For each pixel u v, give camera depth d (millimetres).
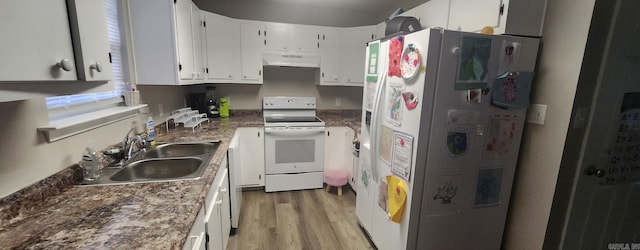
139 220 869
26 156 971
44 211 928
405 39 1481
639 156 1467
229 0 3029
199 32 2457
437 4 1930
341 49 3100
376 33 2969
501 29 1404
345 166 3037
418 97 1378
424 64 1323
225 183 1789
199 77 2449
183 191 1103
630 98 1374
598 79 1309
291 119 3088
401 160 1541
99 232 798
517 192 1623
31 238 771
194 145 1947
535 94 1483
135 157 1568
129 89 1745
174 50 1845
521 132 1517
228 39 2779
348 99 3580
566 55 1322
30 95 673
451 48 1312
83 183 1174
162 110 2285
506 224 1710
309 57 3033
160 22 1803
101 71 909
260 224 2287
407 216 1505
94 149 1354
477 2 1546
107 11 1595
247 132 2783
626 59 1313
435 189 1477
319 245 2023
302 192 2943
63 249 719
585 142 1368
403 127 1518
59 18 730
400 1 2982
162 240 763
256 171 2881
